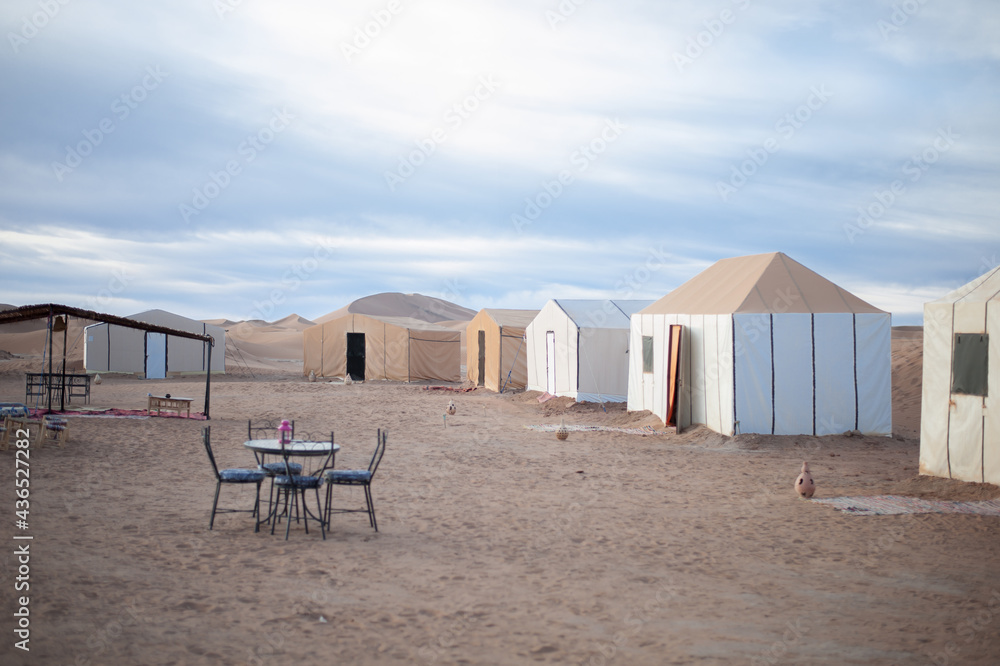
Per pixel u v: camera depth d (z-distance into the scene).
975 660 5.07
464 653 4.97
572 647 5.15
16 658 4.44
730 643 5.32
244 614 5.52
